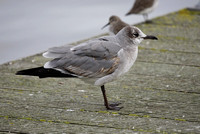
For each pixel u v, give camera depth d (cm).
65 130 896
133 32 1074
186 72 1312
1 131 887
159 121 949
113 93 1141
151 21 1936
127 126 920
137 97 1111
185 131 893
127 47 1077
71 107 1033
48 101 1069
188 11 2091
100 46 1052
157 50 1533
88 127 914
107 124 932
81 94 1130
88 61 1041
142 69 1334
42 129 900
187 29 1808
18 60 1410
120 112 1006
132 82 1223
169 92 1146
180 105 1052
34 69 1016
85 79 1069
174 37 1691
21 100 1067
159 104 1060
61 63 1024
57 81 1226
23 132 884
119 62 1052
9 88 1151
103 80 1045
